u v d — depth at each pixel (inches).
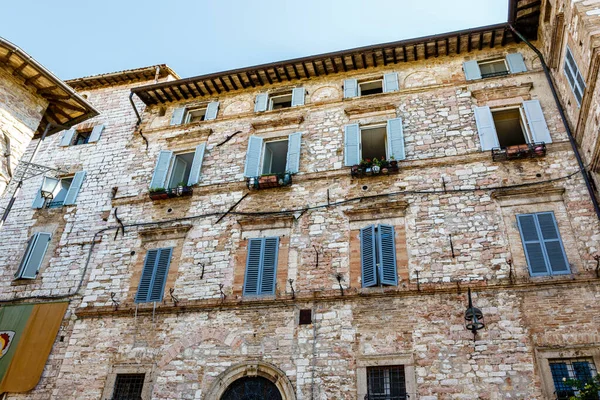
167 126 831.7
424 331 515.2
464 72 733.3
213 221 669.9
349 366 512.7
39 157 869.2
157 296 618.5
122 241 693.9
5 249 753.0
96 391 564.4
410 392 482.9
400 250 576.4
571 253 526.9
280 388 518.3
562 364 470.9
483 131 649.0
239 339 558.9
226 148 758.5
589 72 495.2
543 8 658.8
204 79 832.9
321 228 620.4
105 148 843.4
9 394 593.6
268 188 679.7
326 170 675.4
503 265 536.4
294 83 820.0
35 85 616.1
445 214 589.9
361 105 740.0
